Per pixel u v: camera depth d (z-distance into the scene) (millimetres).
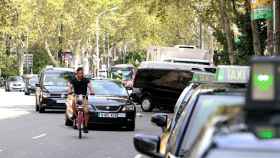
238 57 79688
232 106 5953
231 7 80688
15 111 69188
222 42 89188
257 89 5426
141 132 45656
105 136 42344
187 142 12961
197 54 76688
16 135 42312
